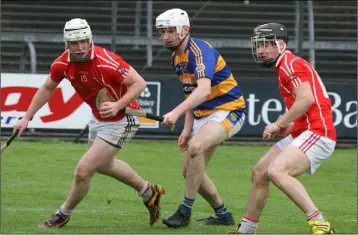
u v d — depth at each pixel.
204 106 25.47
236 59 59.78
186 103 23.84
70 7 61.28
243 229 23.47
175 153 45.03
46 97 25.02
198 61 24.55
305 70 22.23
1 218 26.28
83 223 25.80
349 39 59.97
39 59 57.94
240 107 25.67
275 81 49.62
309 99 21.80
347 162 43.69
